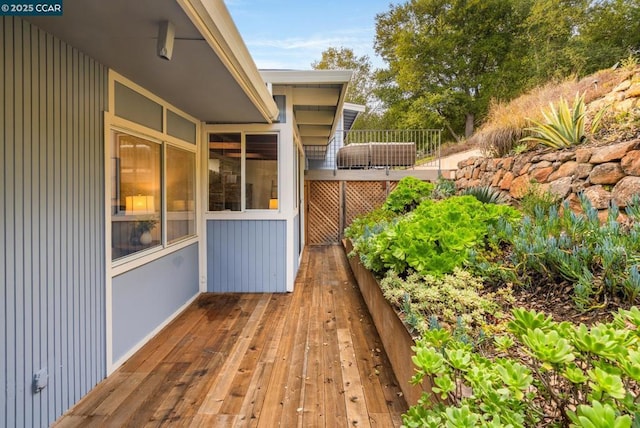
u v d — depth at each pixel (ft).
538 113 17.42
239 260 15.84
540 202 12.11
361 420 6.95
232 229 15.78
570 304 7.18
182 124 13.53
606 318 6.41
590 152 11.44
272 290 15.85
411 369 7.01
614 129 12.90
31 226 6.45
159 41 6.43
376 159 28.89
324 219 28.99
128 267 9.65
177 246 12.92
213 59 8.16
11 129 6.04
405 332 7.54
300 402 7.55
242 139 15.52
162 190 11.74
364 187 28.96
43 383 6.66
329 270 20.10
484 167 19.66
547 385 3.65
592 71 36.17
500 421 3.43
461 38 57.11
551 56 42.63
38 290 6.61
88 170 8.07
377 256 11.14
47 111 6.82
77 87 7.68
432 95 57.16
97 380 8.32
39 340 6.63
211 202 15.78
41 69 6.68
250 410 7.29
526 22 51.16
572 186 12.00
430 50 59.31
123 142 9.55
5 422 5.92
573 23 45.11
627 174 10.14
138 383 8.36
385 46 67.92
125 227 9.70
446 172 27.45
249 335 11.11
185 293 13.83
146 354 9.84
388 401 7.57
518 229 10.41
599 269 7.48
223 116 14.24
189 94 11.02
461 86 57.62
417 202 23.09
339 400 7.61
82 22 6.39
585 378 3.21
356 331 11.38
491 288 8.54
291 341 10.65
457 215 11.19
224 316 12.81
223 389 8.07
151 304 11.00
